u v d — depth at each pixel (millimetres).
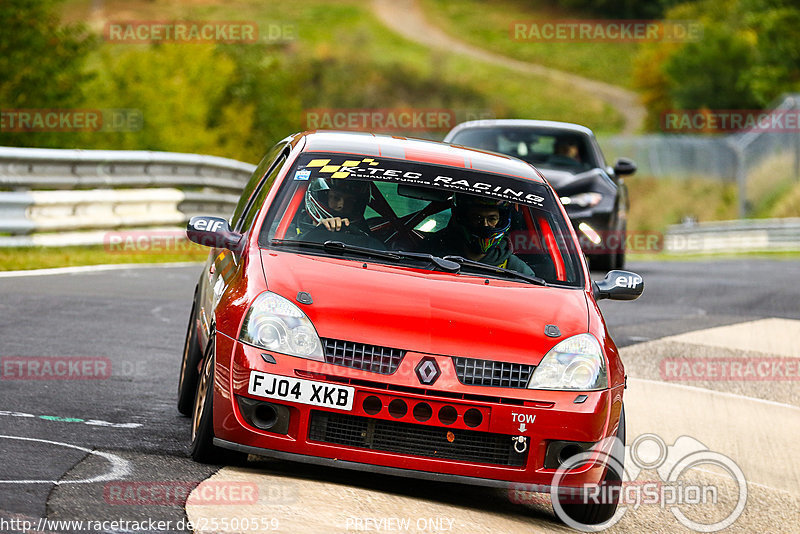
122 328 32188
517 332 17953
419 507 17203
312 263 18891
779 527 20688
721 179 182500
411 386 16984
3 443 18047
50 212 52094
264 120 166250
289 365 17016
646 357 36344
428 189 21281
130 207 58312
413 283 18703
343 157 21734
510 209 21359
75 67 110000
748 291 57188
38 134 105125
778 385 33906
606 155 195375
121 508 15062
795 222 129750
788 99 173875
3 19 105688
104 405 22281
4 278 40406
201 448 17984
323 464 17078
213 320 18641
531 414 17250
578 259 21047
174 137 141875
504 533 16625
